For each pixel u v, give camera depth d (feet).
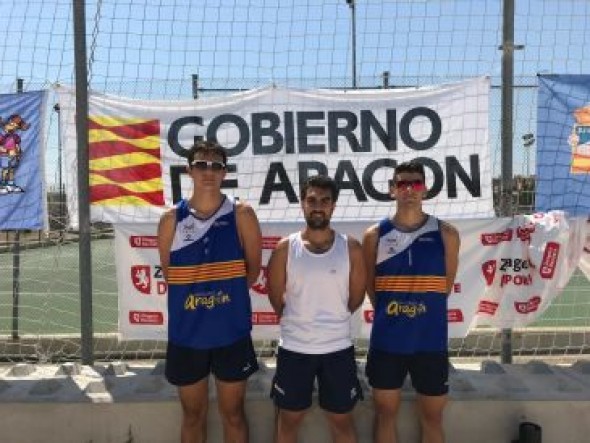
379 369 13.52
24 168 17.95
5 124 17.88
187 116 18.48
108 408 14.60
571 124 17.72
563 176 17.80
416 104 18.51
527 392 14.99
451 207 18.47
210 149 13.08
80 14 16.35
